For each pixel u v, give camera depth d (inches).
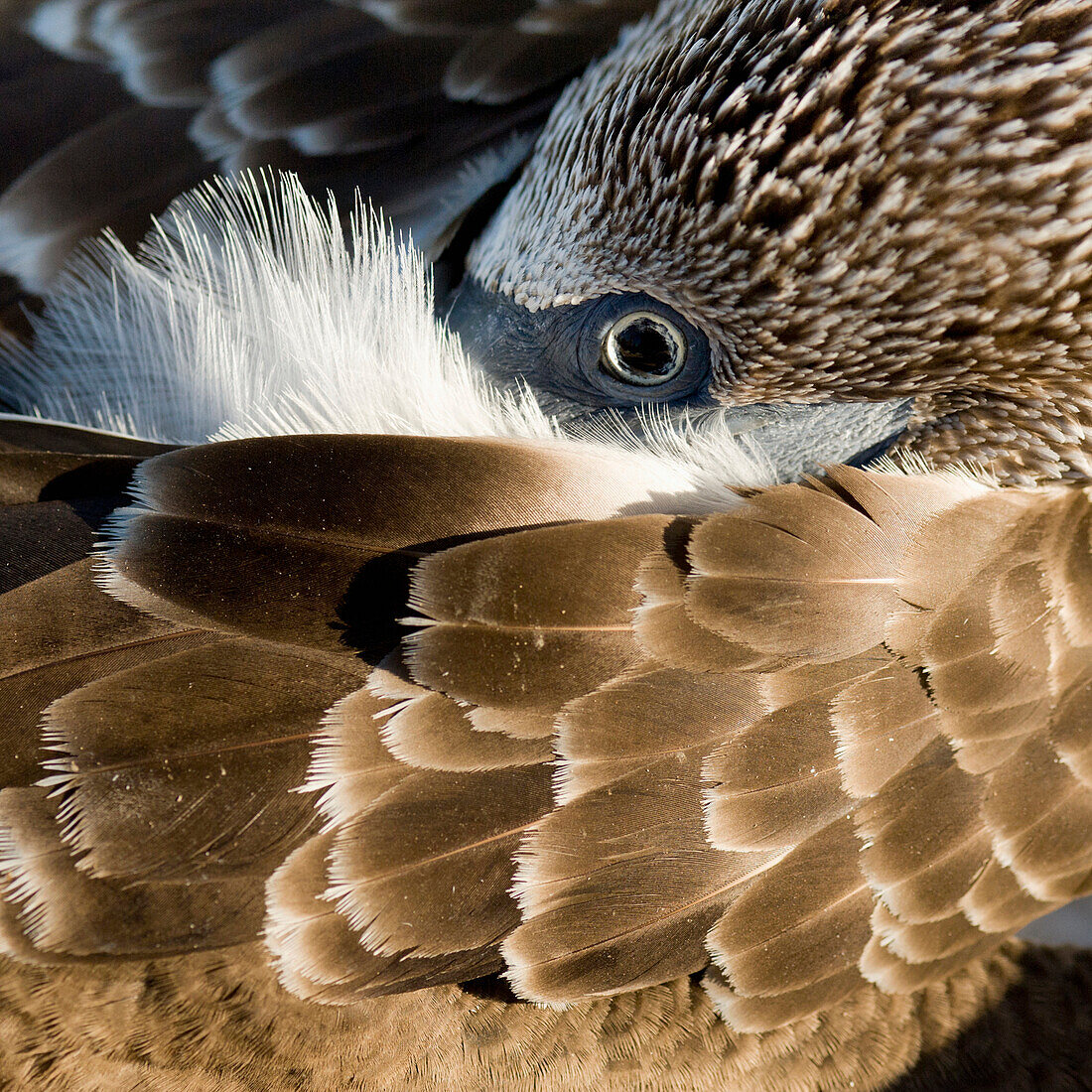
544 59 105.7
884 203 103.7
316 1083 103.3
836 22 103.7
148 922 102.7
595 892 103.1
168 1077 103.1
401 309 104.9
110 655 102.7
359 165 105.4
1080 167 103.6
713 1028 103.7
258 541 102.9
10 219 105.1
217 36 105.4
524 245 104.8
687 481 103.7
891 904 103.7
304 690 102.8
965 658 103.6
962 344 104.1
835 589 103.3
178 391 104.9
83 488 103.2
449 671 102.8
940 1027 104.4
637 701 103.0
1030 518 104.0
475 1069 103.6
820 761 103.3
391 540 103.0
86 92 105.3
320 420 104.5
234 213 105.2
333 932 102.8
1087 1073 104.6
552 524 103.3
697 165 104.0
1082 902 109.0
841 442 104.9
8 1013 103.0
